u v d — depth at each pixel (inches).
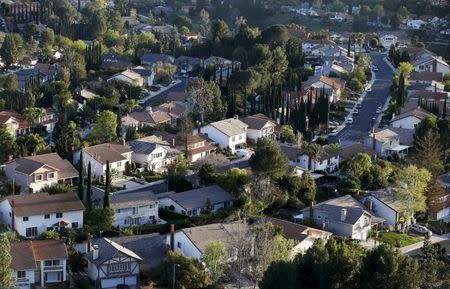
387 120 7721.5
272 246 4178.2
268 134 6934.1
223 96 7677.2
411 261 3735.2
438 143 6432.1
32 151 6058.1
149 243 4552.2
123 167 5895.7
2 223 4906.5
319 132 7204.7
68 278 4269.2
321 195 5659.5
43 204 4845.0
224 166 5979.3
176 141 6412.4
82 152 5265.8
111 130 6432.1
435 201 5590.6
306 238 4621.1
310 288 3695.9
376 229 5221.5
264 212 5265.8
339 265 3676.2
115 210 4970.5
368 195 5497.1
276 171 5502.0
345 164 6220.5
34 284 4170.8
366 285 3656.5
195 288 4146.2
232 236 4429.1
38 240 4446.4
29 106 7519.7
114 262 4188.0
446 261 4539.9
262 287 3693.4
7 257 3710.6
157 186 5698.8
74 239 4680.1
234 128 6761.8
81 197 5068.9
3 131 5974.4
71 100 7657.5
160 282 4173.2
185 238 4478.3
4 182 5506.9
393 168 6097.4
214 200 5280.5
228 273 4242.1
